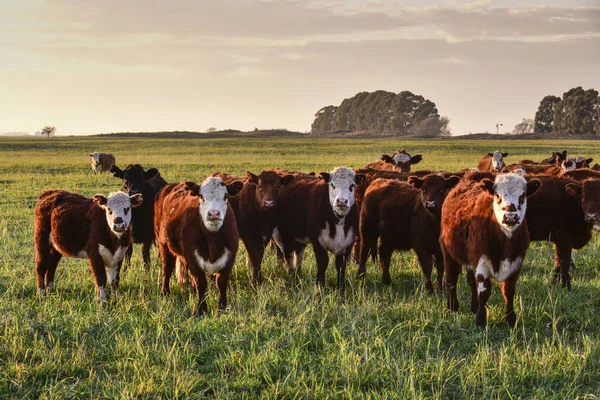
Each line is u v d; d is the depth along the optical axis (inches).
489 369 268.8
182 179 1142.3
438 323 333.4
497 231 322.3
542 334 322.7
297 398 246.8
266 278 436.1
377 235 447.5
